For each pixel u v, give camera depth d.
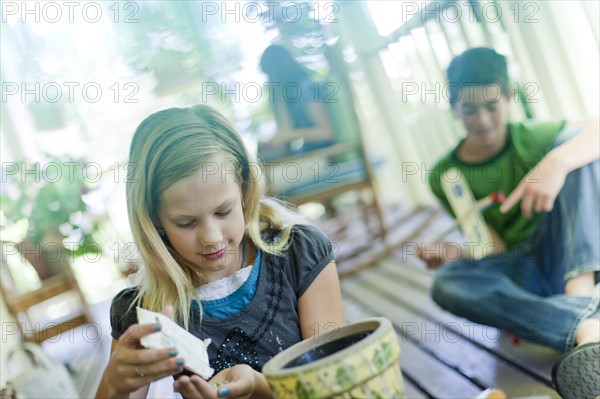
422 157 1.79
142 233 0.65
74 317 1.87
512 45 1.29
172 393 0.84
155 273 0.67
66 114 1.72
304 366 0.37
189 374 0.65
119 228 1.67
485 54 1.26
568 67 1.22
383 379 0.38
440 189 1.38
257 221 0.73
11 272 1.83
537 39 1.25
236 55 1.69
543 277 1.19
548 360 1.02
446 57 1.48
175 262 0.66
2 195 1.78
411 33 1.58
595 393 0.74
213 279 0.70
